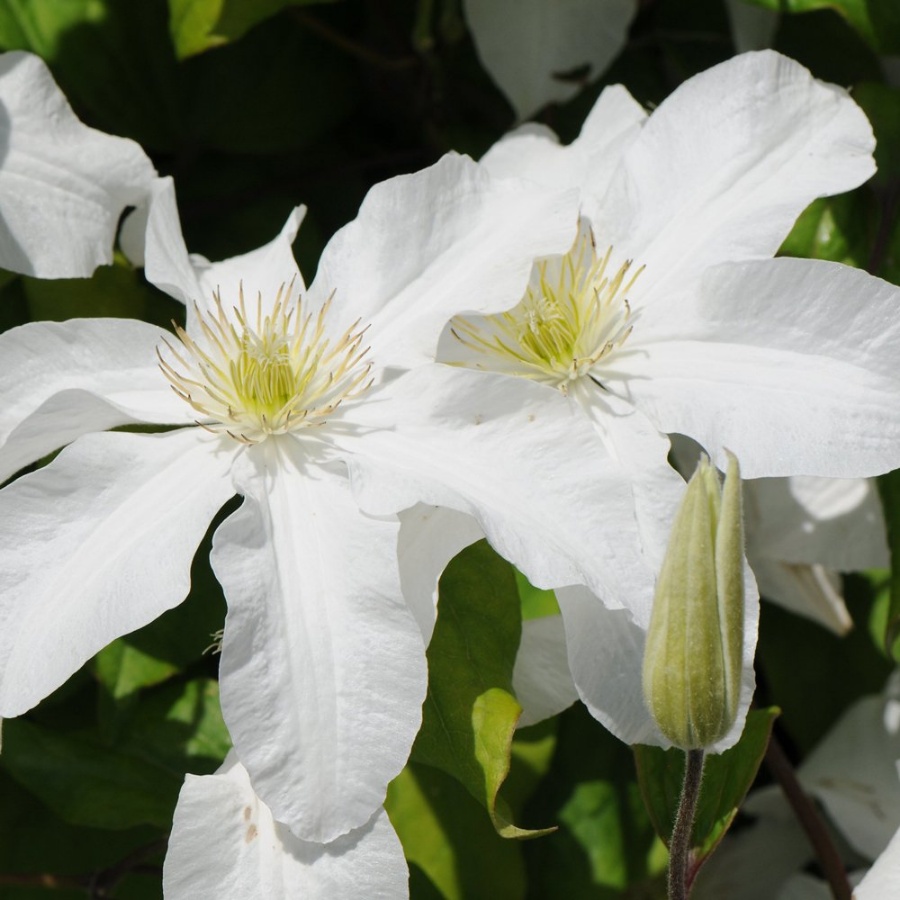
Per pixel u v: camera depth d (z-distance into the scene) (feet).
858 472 1.95
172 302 2.23
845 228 2.21
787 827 2.35
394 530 1.93
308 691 1.89
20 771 2.13
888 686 2.28
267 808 1.92
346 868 1.88
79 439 1.96
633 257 2.07
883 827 2.26
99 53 2.28
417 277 2.03
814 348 1.99
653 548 1.97
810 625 2.33
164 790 2.13
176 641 2.14
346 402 2.00
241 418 1.99
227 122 2.33
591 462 1.94
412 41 2.35
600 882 2.24
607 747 2.26
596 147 2.16
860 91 2.23
